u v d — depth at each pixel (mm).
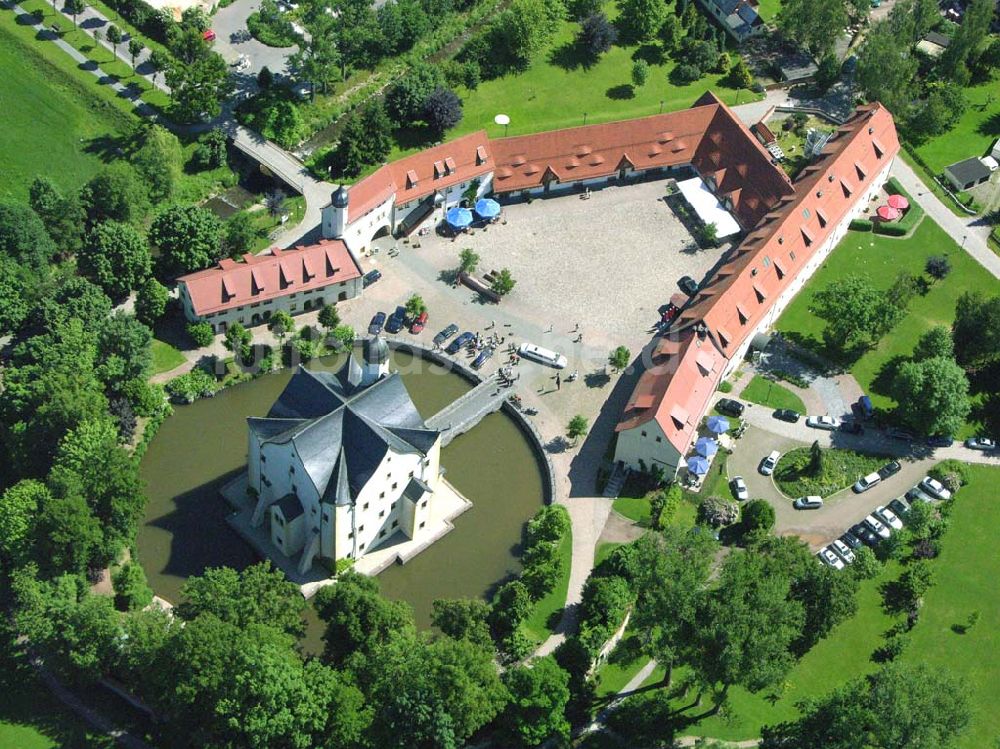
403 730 158625
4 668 173000
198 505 192625
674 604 162125
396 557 189125
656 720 171875
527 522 196875
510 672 167875
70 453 184000
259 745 158250
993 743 173875
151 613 168500
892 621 187250
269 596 168875
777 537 186750
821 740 162000
